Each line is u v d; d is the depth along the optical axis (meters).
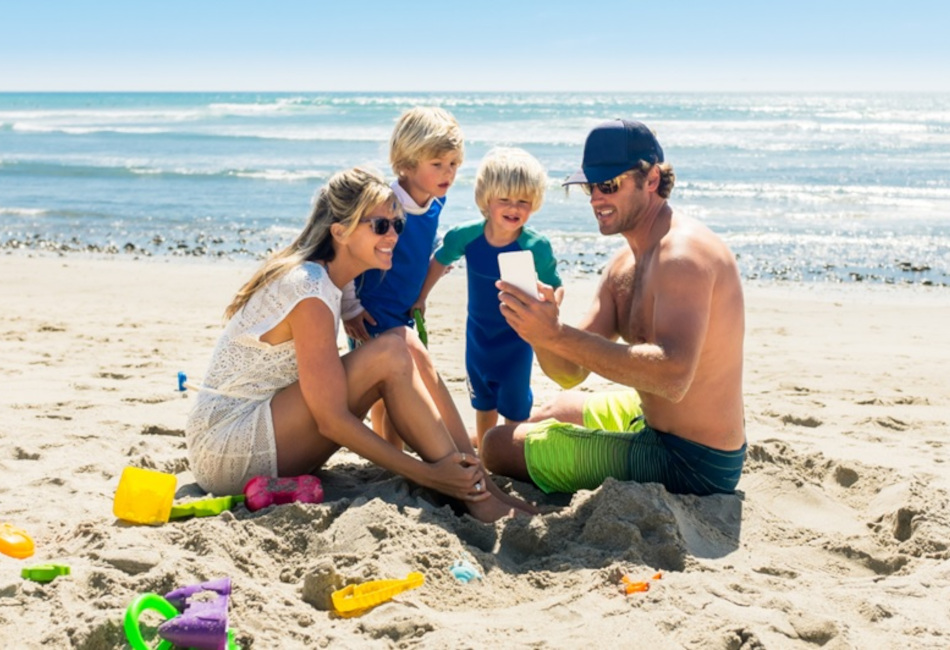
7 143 34.28
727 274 3.52
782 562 3.31
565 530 3.45
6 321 8.39
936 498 3.74
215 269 12.27
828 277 12.06
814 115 55.34
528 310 3.36
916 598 2.97
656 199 3.65
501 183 4.54
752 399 6.09
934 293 11.01
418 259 4.63
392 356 3.75
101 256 13.34
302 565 3.12
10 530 3.26
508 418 4.85
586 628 2.70
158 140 35.59
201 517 3.47
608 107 64.56
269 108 62.06
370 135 37.81
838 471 4.13
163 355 7.09
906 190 20.78
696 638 2.63
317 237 3.80
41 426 4.96
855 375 6.84
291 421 3.79
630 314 3.80
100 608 2.71
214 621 2.49
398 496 3.70
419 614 2.76
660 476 3.78
